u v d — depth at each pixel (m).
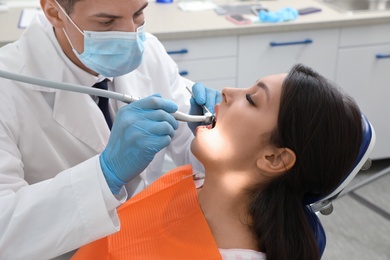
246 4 2.68
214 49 2.34
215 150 1.07
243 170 1.08
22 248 1.00
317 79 1.02
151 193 1.18
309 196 1.11
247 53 2.39
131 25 1.12
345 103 1.01
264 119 1.03
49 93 1.23
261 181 1.07
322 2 2.73
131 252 1.09
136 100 1.05
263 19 2.36
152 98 1.05
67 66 1.25
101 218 0.99
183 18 2.43
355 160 1.05
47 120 1.23
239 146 1.05
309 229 1.05
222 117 1.09
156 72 1.47
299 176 1.04
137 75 1.42
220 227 1.07
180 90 1.54
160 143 1.00
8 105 1.16
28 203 0.99
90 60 1.18
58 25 1.17
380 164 2.86
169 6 2.64
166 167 1.62
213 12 2.53
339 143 1.00
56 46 1.24
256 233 1.05
